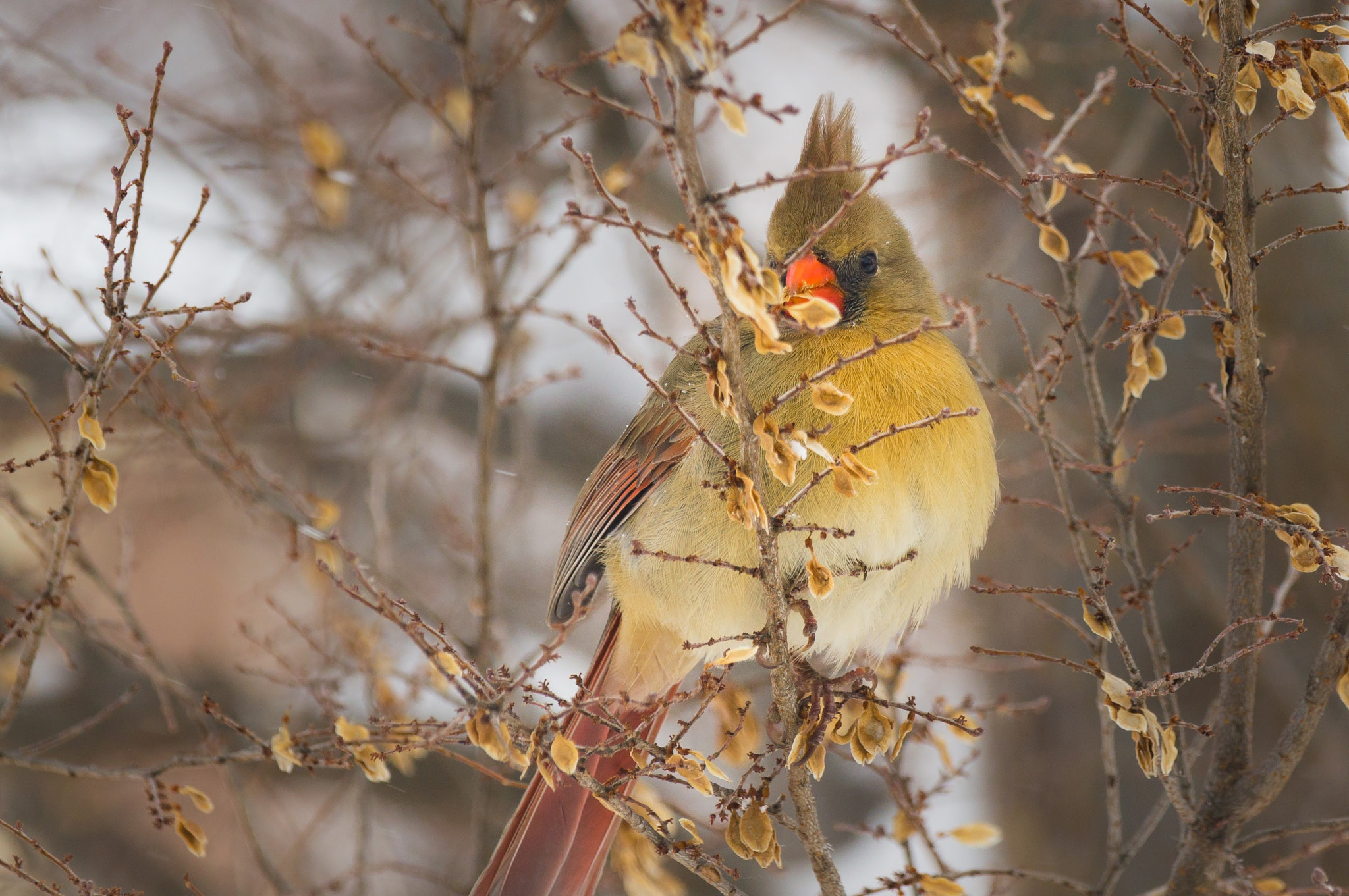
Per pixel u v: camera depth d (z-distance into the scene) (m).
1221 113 5.62
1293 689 9.73
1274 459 10.00
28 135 13.21
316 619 10.75
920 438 7.23
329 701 8.09
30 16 15.17
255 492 8.81
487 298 9.21
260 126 11.80
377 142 11.96
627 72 12.84
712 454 7.43
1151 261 6.92
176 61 15.48
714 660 6.05
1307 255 10.02
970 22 11.24
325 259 13.10
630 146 13.10
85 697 12.43
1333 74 5.43
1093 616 5.79
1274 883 6.60
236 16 11.88
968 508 7.60
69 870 6.45
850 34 12.59
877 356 7.26
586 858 7.71
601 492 8.38
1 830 12.01
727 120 4.32
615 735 6.82
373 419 11.66
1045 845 10.91
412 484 13.13
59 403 12.24
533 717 11.01
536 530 14.27
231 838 12.73
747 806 6.00
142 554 13.87
